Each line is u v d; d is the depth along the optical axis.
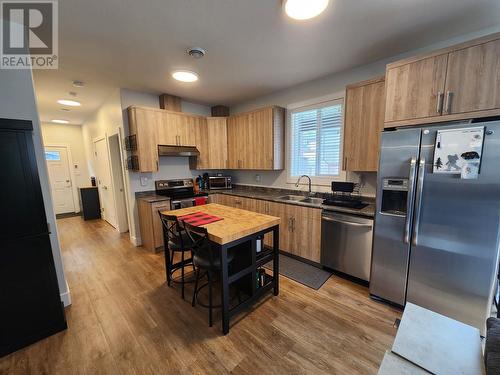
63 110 4.66
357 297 2.27
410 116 1.92
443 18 1.82
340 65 2.74
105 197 5.14
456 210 1.70
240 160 4.14
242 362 1.54
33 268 1.69
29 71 1.84
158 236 3.45
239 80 3.19
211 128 4.25
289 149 3.72
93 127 5.15
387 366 0.87
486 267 1.63
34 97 1.89
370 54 2.45
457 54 1.67
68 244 3.84
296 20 1.83
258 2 1.61
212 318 1.98
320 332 1.80
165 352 1.63
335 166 3.19
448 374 0.82
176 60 2.52
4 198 1.55
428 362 0.87
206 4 1.62
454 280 1.76
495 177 1.54
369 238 2.35
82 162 6.46
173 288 2.47
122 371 1.48
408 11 1.73
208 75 2.99
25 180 1.62
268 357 1.58
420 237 1.88
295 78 3.17
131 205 3.68
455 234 1.72
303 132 3.52
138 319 1.98
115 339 1.75
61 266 2.13
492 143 1.53
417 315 1.13
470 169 1.60
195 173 4.55
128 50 2.27
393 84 1.99
